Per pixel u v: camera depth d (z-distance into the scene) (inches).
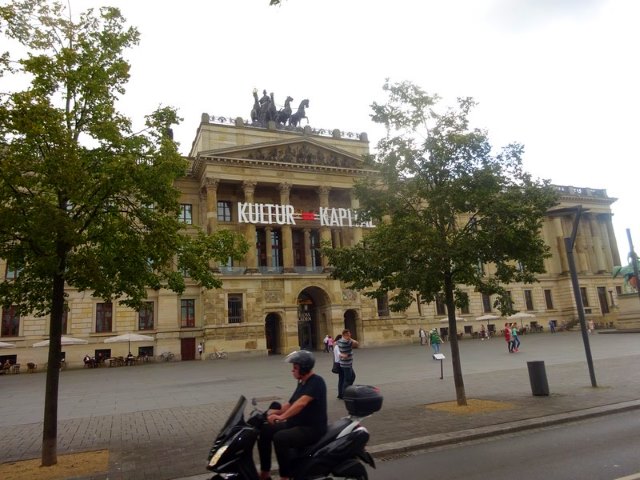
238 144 2508.6
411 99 658.8
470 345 2042.3
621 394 614.5
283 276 2284.7
